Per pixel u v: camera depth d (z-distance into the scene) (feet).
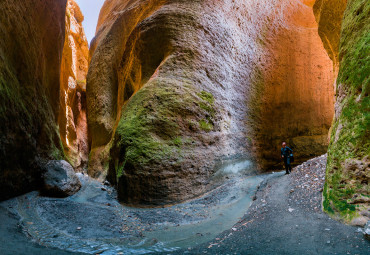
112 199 32.45
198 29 41.14
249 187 33.35
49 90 40.52
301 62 59.36
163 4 46.24
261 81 51.75
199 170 33.60
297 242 14.74
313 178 25.18
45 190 28.91
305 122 55.98
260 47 53.72
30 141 28.40
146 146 31.76
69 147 63.82
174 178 31.19
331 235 14.61
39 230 18.80
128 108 37.11
